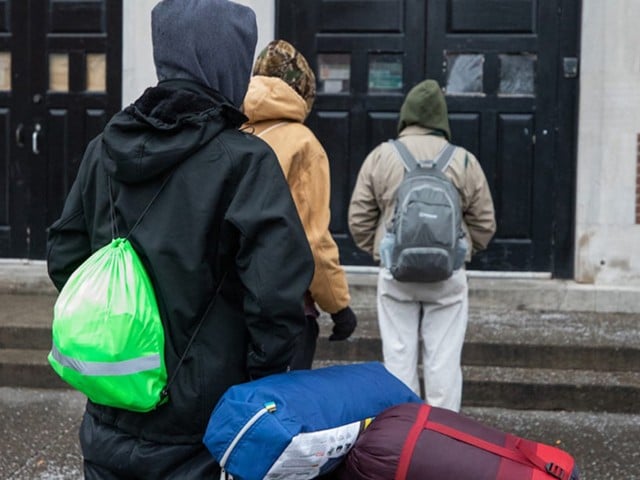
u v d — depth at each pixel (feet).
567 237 24.32
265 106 11.29
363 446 8.08
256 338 7.60
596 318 22.76
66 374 7.55
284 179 7.89
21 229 25.99
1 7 25.80
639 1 23.20
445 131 16.24
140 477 7.84
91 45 25.61
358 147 24.85
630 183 23.54
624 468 16.37
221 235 7.75
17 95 25.88
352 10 24.67
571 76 24.07
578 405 19.35
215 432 7.47
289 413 7.48
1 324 21.53
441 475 7.98
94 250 8.31
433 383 16.08
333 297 11.38
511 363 20.51
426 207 14.89
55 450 17.13
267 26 24.16
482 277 24.50
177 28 8.08
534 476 8.00
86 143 25.73
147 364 7.52
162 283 7.71
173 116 7.79
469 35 24.39
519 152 24.38
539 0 24.12
